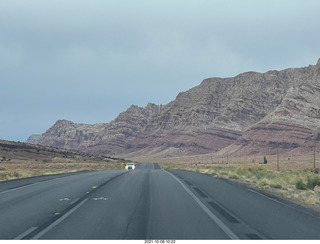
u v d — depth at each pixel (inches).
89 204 949.8
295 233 614.9
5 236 587.5
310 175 1871.3
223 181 1765.5
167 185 1525.6
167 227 653.9
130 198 1077.8
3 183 1670.8
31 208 880.9
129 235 591.8
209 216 766.5
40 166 5216.5
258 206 924.0
